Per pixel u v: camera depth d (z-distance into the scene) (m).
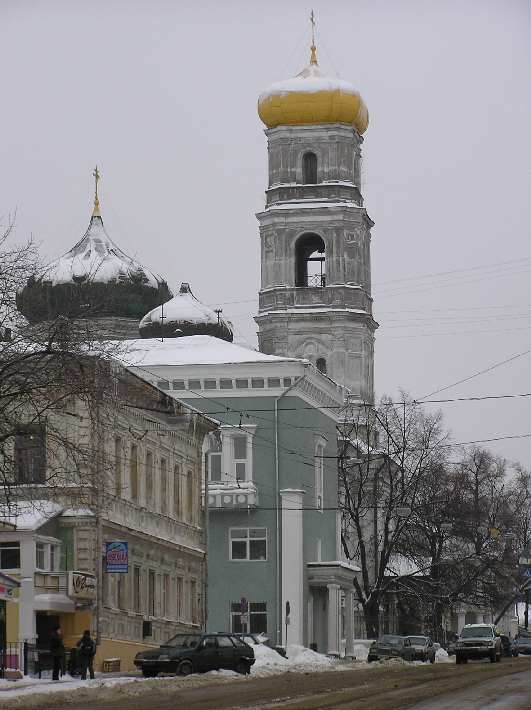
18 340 54.78
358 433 129.50
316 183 136.62
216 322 117.75
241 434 106.44
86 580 69.31
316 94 136.12
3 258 54.72
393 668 73.38
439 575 122.94
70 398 59.66
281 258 135.25
